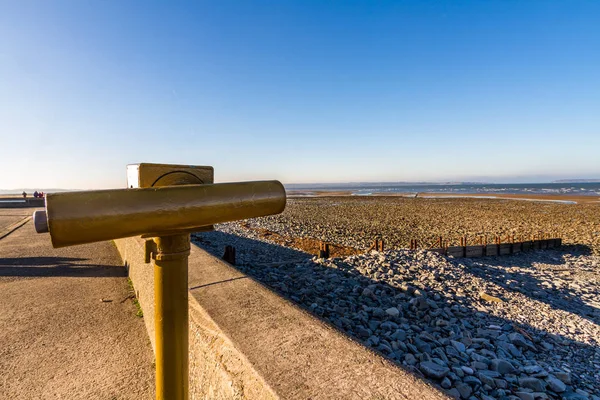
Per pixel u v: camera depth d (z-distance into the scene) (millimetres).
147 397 2443
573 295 6570
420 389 1366
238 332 1845
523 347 3941
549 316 4977
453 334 3961
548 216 22656
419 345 3535
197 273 3061
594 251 11633
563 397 3006
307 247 10094
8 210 18125
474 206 32188
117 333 3391
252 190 996
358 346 1704
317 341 1753
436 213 24969
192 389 2191
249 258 8000
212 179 1144
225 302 2303
